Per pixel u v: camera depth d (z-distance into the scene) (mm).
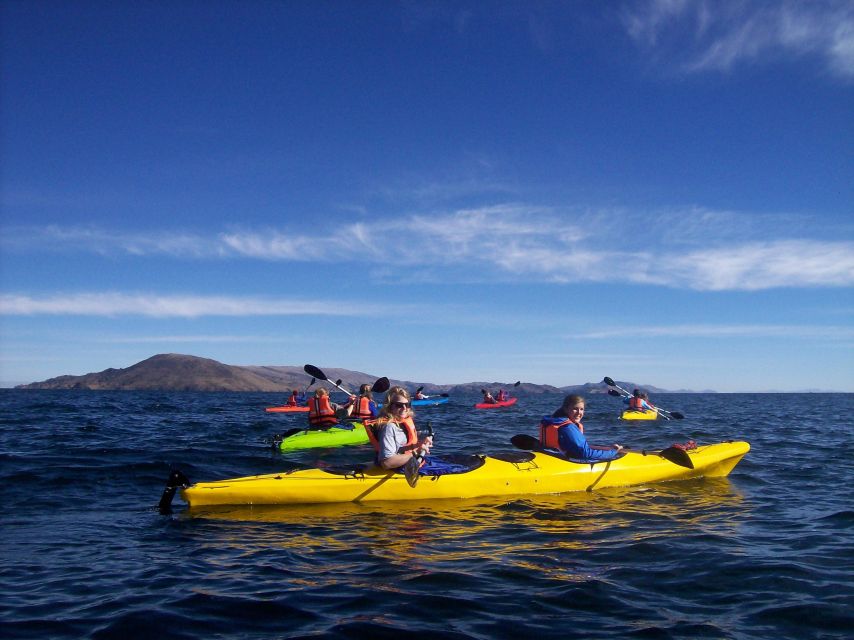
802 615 3703
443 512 6223
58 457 9680
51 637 3408
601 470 7387
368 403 12508
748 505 6625
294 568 4555
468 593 4039
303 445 11398
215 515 6125
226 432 14734
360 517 6035
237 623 3580
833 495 7203
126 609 3781
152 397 57906
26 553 4945
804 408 34719
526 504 6559
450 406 32750
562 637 3400
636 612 3750
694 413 27797
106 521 5949
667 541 5242
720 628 3521
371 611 3746
